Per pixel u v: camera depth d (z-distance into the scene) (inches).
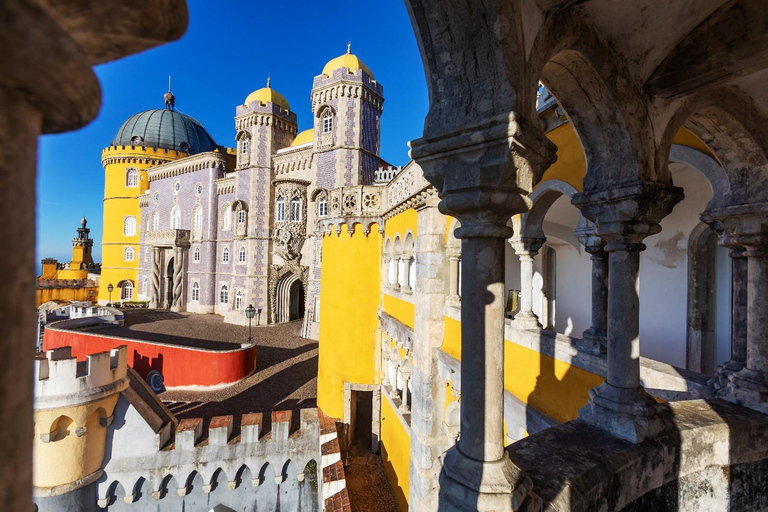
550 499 107.1
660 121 152.9
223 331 1194.6
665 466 138.8
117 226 1971.0
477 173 103.3
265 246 1325.0
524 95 102.7
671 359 345.4
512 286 585.6
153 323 1249.4
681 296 339.0
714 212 182.5
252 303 1312.7
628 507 127.7
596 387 160.2
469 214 110.5
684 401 174.7
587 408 157.0
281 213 1305.4
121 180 1971.0
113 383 403.5
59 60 25.1
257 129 1334.9
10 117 26.0
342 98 1158.3
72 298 1908.2
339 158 1156.5
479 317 110.5
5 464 25.9
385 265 594.6
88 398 379.9
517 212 110.1
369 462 568.1
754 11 125.7
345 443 584.7
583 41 125.0
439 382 380.5
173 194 1729.8
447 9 104.7
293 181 1278.3
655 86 147.9
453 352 353.1
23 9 23.1
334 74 1161.4
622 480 126.3
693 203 324.8
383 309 596.4
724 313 319.3
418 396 399.5
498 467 106.1
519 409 265.7
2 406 25.8
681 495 143.3
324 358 652.1
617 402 147.1
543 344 248.5
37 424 366.3
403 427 462.9
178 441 424.8
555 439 140.7
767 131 165.0
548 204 283.3
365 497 488.4
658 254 360.8
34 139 28.5
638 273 153.6
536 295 550.6
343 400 611.5
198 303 1581.0
